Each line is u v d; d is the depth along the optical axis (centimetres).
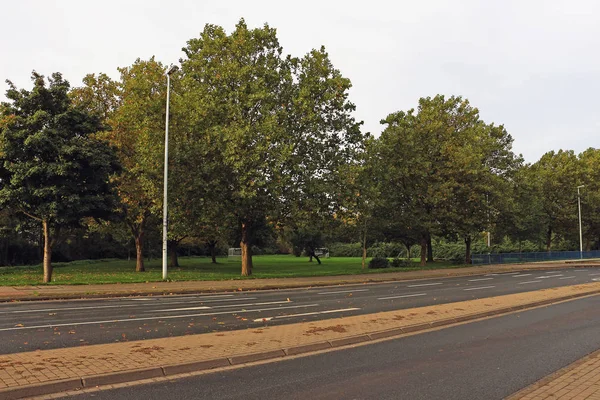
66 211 2302
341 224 3362
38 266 4122
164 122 3120
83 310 1402
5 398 568
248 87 2694
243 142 2486
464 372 721
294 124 2786
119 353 779
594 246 7562
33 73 2358
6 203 2334
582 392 601
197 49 2967
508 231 5119
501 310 1400
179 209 2756
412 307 1486
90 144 2439
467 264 4488
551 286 2288
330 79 2894
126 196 3397
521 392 605
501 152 4553
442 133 4097
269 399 584
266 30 2894
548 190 5953
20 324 1112
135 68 3500
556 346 920
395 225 4112
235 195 2528
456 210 4003
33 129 2270
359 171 2914
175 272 3253
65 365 695
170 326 1094
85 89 3584
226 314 1315
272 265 5094
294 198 2748
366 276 2959
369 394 607
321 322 1126
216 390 620
